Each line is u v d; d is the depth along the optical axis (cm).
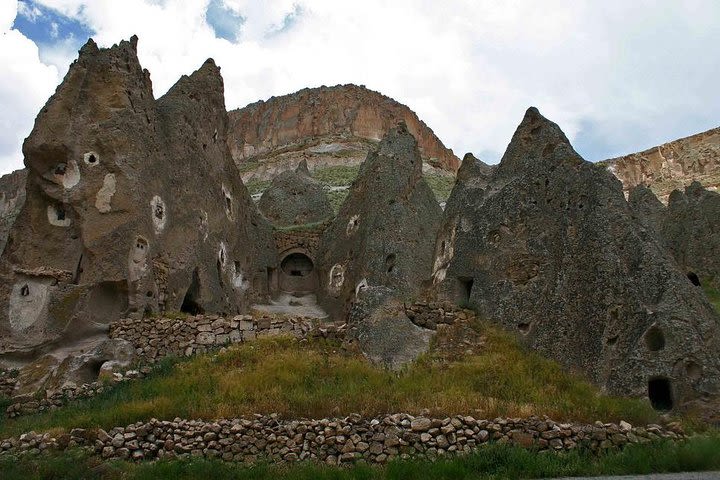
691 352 1311
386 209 2545
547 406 1291
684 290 1408
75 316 1848
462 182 2127
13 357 1850
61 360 1783
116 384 1591
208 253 2317
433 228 2605
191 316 1934
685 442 1148
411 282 2333
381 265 2402
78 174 2003
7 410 1554
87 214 1953
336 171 7794
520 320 1675
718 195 2691
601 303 1490
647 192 3089
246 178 8675
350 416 1219
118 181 1997
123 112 2083
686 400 1281
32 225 1994
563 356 1526
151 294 1972
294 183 3662
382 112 11100
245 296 2589
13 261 1964
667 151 7494
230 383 1437
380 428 1191
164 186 2170
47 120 2016
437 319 1694
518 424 1191
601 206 1614
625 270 1486
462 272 1880
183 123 2373
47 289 1909
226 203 2584
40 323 1884
